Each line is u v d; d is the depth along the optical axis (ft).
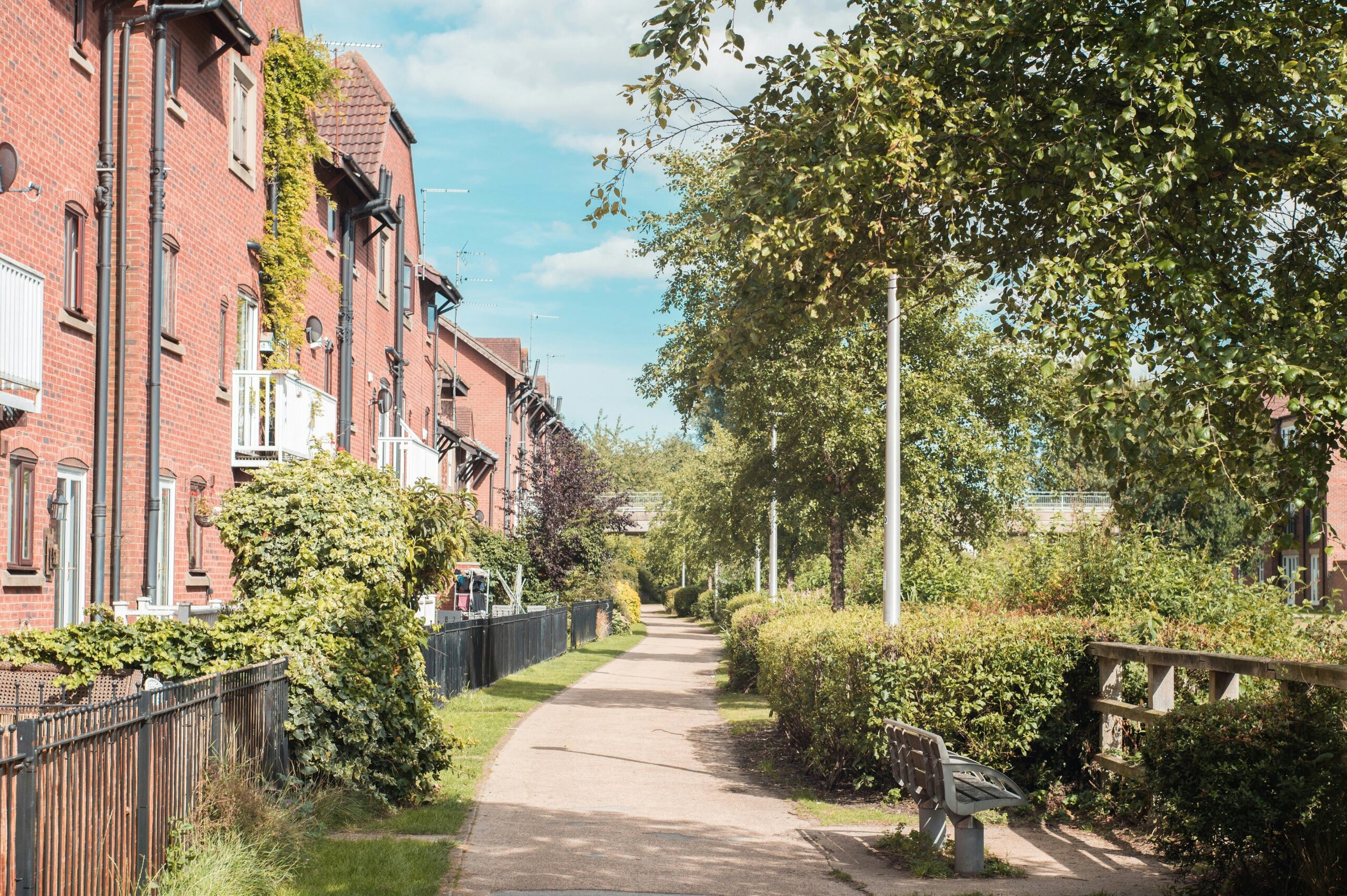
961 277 29.66
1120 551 44.88
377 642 36.06
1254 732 22.84
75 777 19.35
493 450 172.96
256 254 65.26
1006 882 26.27
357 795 33.65
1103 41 24.12
